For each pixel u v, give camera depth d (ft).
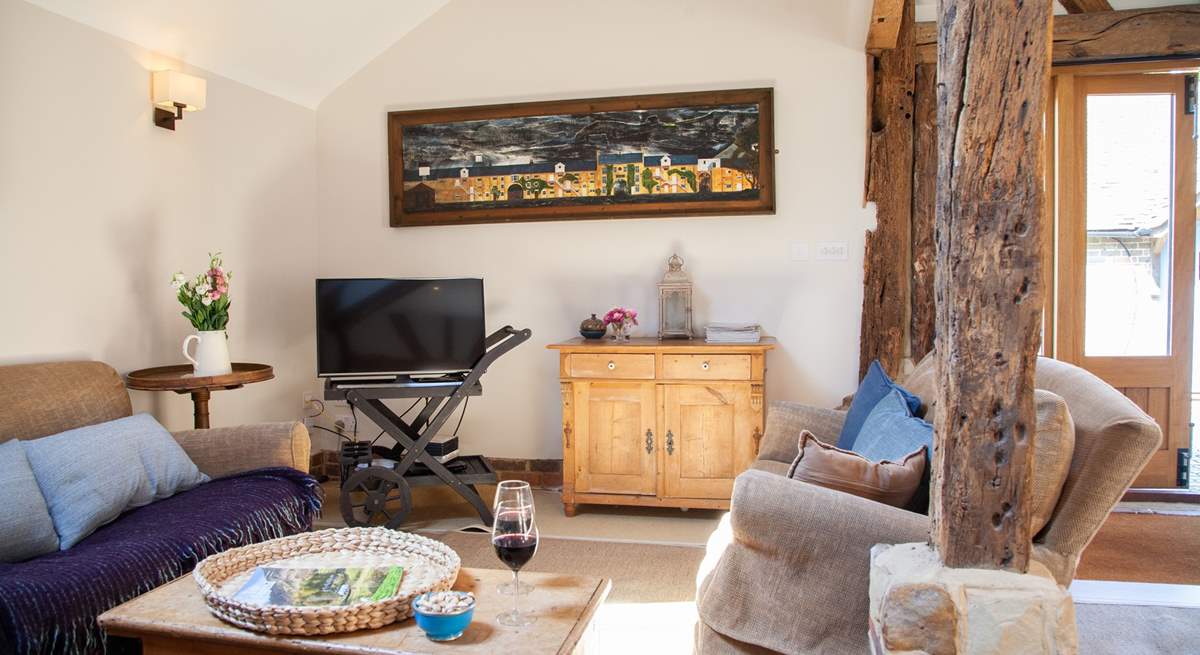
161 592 5.94
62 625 6.31
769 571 6.37
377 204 15.39
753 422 12.37
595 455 12.94
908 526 6.15
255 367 12.21
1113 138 13.53
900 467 6.73
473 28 14.87
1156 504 13.24
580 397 12.92
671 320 13.73
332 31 13.98
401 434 12.25
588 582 6.10
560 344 13.00
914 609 5.53
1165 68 12.89
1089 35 12.75
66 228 10.55
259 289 14.23
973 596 5.46
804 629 6.25
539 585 6.04
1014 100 5.39
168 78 11.60
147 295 11.87
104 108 11.11
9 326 9.80
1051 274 13.61
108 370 9.97
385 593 5.61
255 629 5.24
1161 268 13.60
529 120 14.58
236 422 13.64
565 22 14.52
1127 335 13.70
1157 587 9.66
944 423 5.71
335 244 15.62
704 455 12.57
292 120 14.99
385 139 15.30
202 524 7.98
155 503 8.66
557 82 14.60
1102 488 5.98
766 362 14.01
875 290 13.46
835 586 6.22
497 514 5.39
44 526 7.35
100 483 7.99
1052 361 7.63
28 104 10.02
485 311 14.85
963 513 5.64
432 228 15.19
